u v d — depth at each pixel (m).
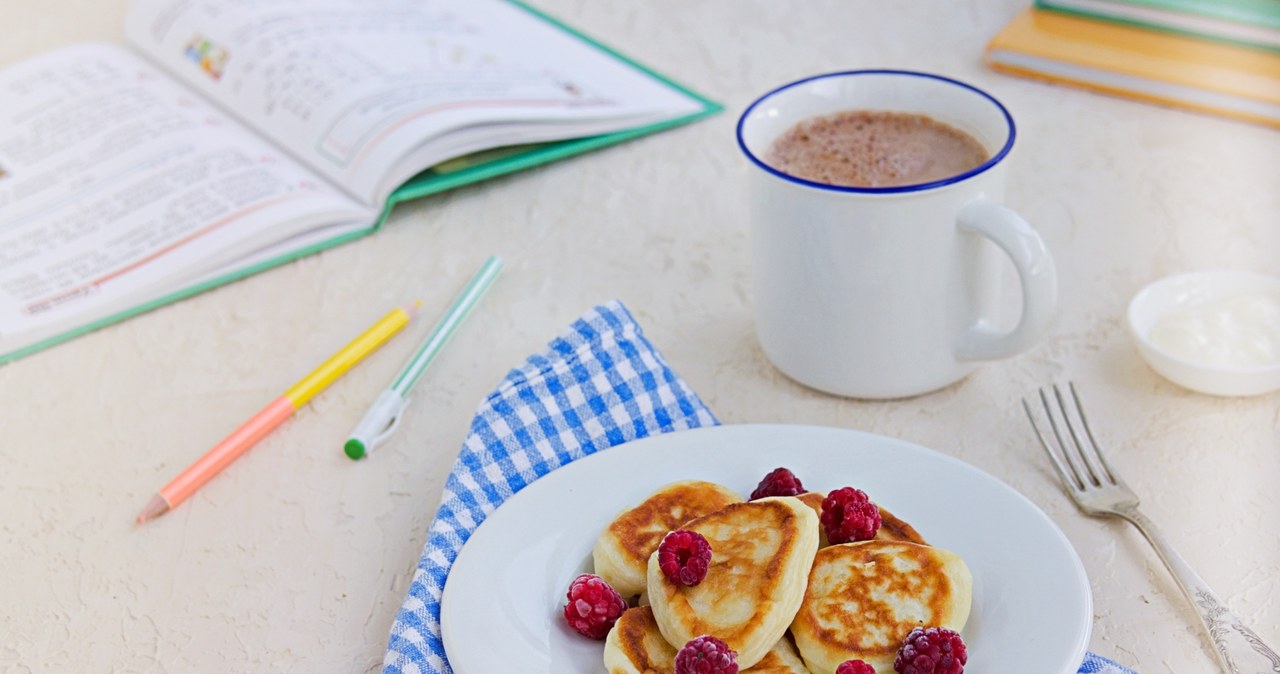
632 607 0.76
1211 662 0.75
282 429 0.89
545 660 0.73
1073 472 0.82
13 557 0.83
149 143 1.08
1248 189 0.99
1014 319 0.93
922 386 0.86
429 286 0.98
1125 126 1.06
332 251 1.01
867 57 1.15
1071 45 1.10
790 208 0.82
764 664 0.72
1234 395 0.86
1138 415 0.86
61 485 0.87
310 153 1.06
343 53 1.11
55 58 1.20
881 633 0.72
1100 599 0.77
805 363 0.87
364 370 0.92
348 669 0.77
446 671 0.74
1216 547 0.79
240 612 0.80
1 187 1.07
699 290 0.96
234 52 1.13
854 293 0.83
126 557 0.83
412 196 1.02
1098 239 0.97
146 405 0.91
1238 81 1.05
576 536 0.78
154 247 1.00
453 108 1.04
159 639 0.79
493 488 0.81
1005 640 0.72
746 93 1.12
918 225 0.81
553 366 0.85
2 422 0.91
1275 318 0.86
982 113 0.86
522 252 1.00
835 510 0.76
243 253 1.00
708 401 0.88
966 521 0.77
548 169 1.07
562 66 1.13
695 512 0.78
